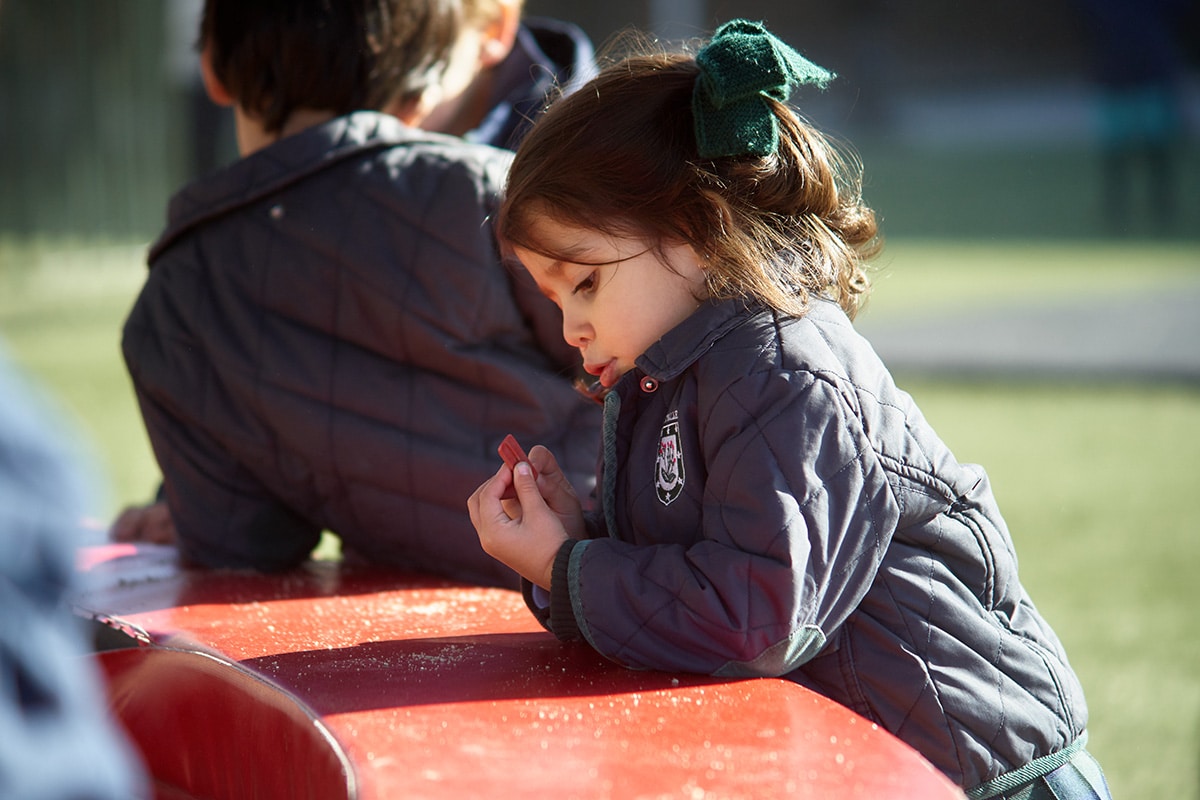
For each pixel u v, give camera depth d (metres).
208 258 3.47
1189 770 4.55
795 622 2.18
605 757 1.80
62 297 17.86
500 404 3.35
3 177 20.36
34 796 1.16
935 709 2.37
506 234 2.56
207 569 3.41
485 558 3.31
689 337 2.42
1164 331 14.21
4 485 1.17
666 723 1.94
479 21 3.90
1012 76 44.59
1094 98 40.34
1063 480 8.90
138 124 21.73
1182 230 23.52
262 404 3.34
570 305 2.54
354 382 3.33
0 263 20.05
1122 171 25.52
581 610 2.29
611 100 2.50
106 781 1.22
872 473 2.30
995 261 20.36
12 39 20.20
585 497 3.37
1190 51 32.22
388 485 3.32
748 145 2.46
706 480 2.37
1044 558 7.22
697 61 2.53
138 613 2.82
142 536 3.92
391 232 3.35
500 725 1.92
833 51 44.78
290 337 3.37
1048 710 2.49
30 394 1.25
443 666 2.27
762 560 2.18
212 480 3.43
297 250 3.38
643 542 2.48
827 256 2.55
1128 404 11.24
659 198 2.42
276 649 2.46
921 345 13.73
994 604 2.53
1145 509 8.15
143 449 9.47
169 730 2.44
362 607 2.93
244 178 3.46
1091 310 15.73
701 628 2.19
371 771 1.74
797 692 2.11
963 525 2.48
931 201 27.48
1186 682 5.40
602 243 2.45
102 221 21.47
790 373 2.30
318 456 3.33
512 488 2.59
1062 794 2.46
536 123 2.61
